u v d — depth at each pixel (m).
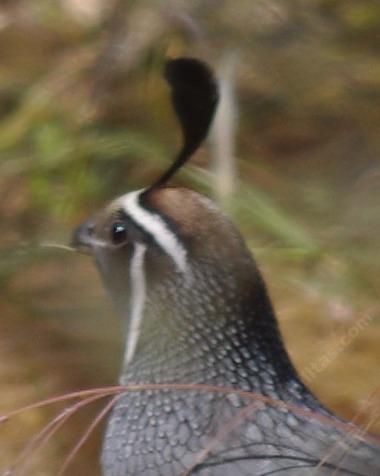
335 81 12.93
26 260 11.16
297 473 6.62
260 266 11.00
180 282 7.04
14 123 12.32
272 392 6.98
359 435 6.82
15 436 9.58
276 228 11.05
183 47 12.47
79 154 11.92
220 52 12.42
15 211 11.77
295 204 11.72
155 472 6.99
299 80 12.94
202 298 7.02
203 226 7.03
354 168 12.13
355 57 12.99
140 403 7.14
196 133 7.20
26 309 10.73
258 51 12.88
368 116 12.68
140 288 7.18
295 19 13.02
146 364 7.16
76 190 11.78
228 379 7.00
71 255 11.19
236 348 7.02
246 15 12.77
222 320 7.02
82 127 12.13
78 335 10.46
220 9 12.74
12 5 13.91
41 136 12.09
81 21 13.23
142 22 12.61
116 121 12.31
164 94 12.38
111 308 10.65
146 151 11.78
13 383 10.05
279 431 6.80
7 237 11.52
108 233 7.36
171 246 7.04
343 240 11.27
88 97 12.37
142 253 7.14
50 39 13.31
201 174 11.26
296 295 10.83
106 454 7.23
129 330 7.31
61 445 9.46
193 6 12.55
